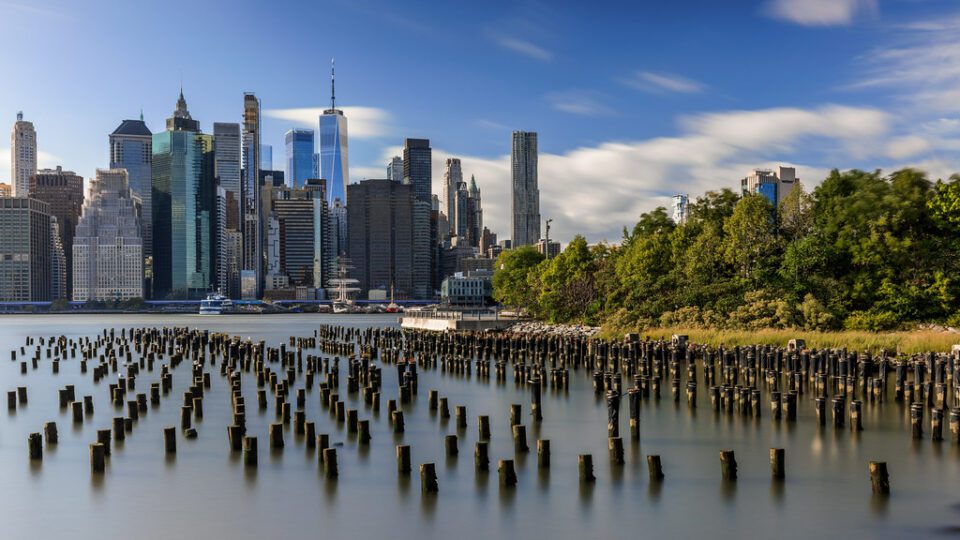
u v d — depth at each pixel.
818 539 29.28
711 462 39.66
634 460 40.44
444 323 146.25
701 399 58.22
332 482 37.62
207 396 66.75
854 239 91.06
